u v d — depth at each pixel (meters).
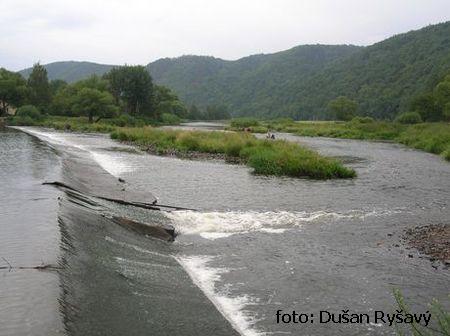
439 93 102.81
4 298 7.84
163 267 11.58
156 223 15.92
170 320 8.70
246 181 26.25
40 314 7.37
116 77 119.88
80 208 14.82
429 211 19.22
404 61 192.12
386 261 12.88
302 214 18.50
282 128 95.38
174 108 169.88
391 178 28.34
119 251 11.78
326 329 9.03
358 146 55.41
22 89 100.69
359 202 20.94
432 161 38.31
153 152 41.16
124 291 9.34
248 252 13.58
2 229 11.53
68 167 25.27
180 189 23.31
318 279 11.52
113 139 55.97
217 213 18.23
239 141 41.09
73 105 96.12
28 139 43.38
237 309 9.77
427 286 11.16
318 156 31.45
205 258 12.97
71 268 9.51
